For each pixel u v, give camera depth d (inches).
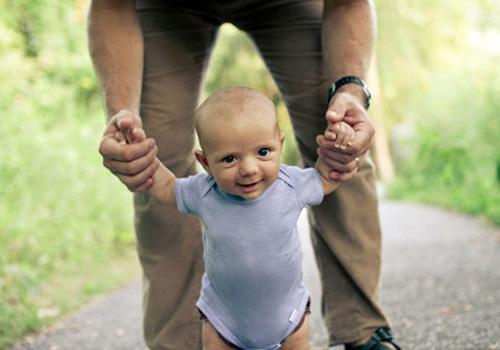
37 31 351.3
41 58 344.8
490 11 495.2
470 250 234.7
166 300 98.8
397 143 690.8
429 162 499.2
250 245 74.5
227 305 77.1
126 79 89.9
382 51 651.5
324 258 103.3
